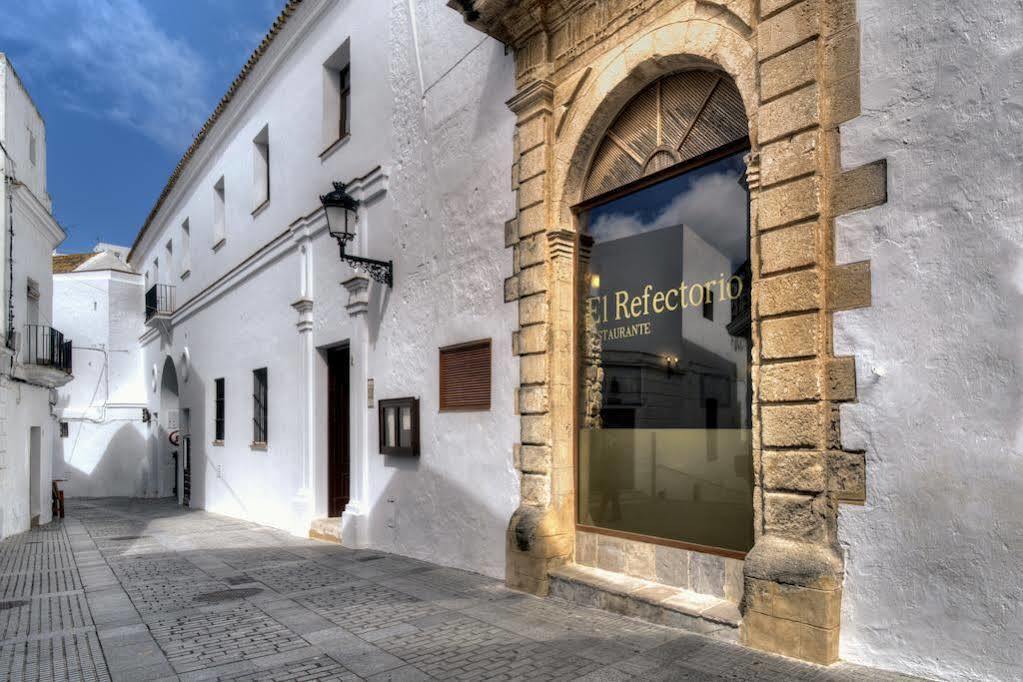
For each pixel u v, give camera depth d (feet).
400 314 28.37
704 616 14.93
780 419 13.76
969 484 11.30
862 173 12.96
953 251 11.71
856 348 12.84
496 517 22.18
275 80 42.24
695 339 17.17
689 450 17.10
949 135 11.87
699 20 16.34
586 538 19.67
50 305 56.18
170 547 33.76
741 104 16.33
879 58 12.85
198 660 14.83
